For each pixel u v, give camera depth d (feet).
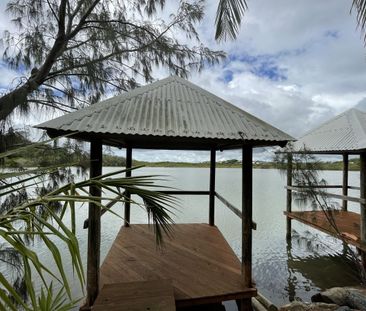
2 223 3.22
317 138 24.21
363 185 17.62
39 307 4.08
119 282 9.61
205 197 45.42
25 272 2.82
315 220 22.06
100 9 15.01
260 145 10.21
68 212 27.66
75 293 14.84
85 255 20.10
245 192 9.89
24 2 13.16
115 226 28.68
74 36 14.64
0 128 10.74
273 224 30.99
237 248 22.89
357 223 21.25
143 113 9.43
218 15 13.06
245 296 9.06
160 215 6.50
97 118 8.61
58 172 11.41
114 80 16.42
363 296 13.07
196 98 11.44
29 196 10.25
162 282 8.86
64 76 14.98
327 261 21.20
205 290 9.11
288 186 24.11
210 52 17.17
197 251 12.83
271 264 21.26
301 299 16.67
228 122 9.82
